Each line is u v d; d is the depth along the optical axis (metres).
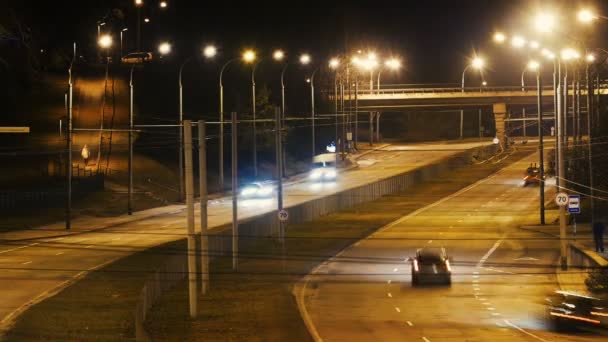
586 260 95.06
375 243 133.75
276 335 67.75
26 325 69.06
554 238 134.75
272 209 169.25
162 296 88.75
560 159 119.75
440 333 67.56
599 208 144.38
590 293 71.12
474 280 100.31
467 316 76.81
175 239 127.19
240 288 94.56
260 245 130.00
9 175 185.62
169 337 67.25
